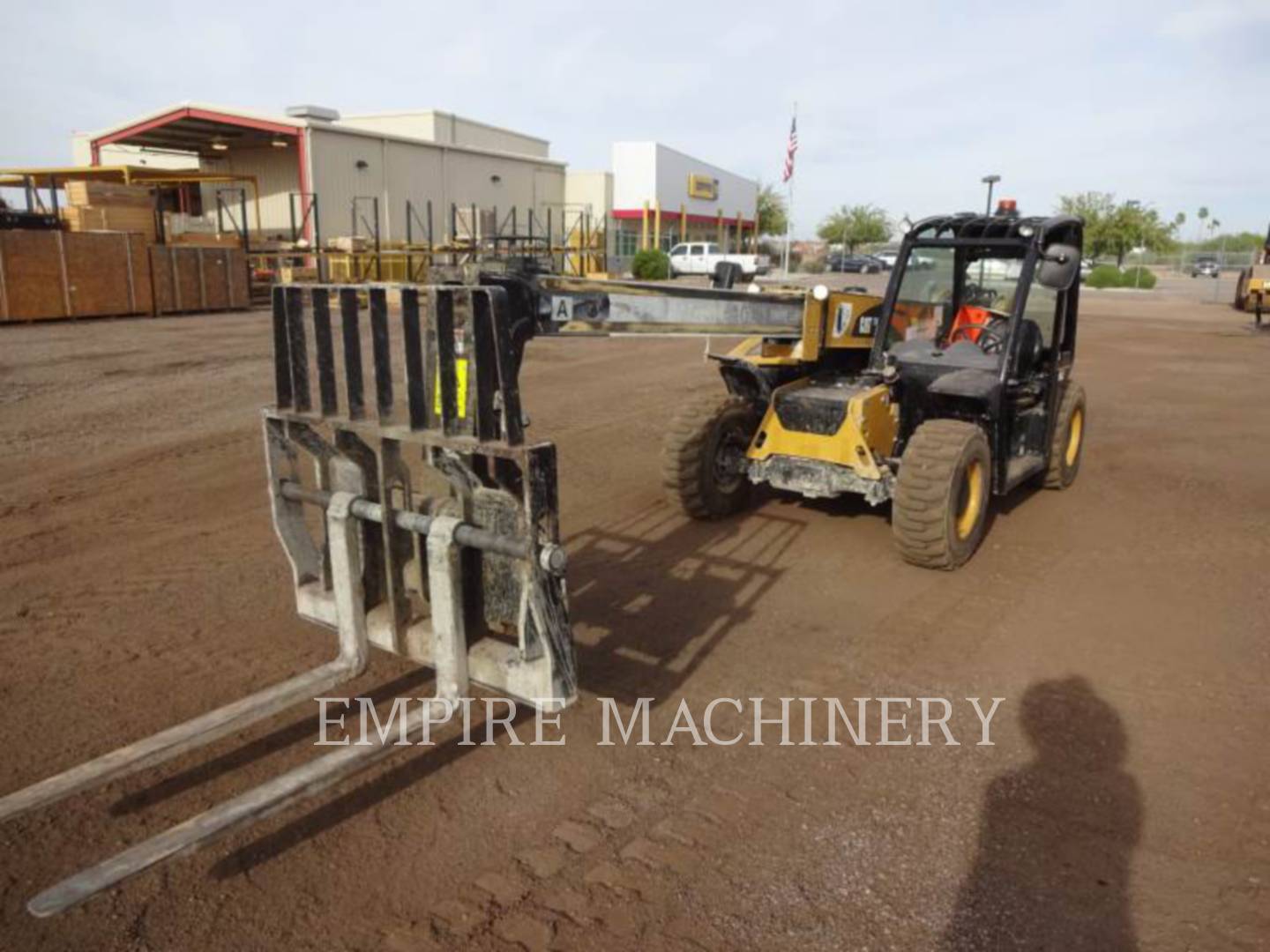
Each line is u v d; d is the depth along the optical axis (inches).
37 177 1023.0
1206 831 130.6
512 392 128.7
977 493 234.7
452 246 960.9
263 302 942.4
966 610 208.7
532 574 131.3
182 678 172.2
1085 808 135.8
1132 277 1697.8
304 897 116.6
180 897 116.6
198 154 1235.2
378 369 143.4
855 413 236.1
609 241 1721.2
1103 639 194.1
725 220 2186.3
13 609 203.2
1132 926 112.3
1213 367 625.9
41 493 291.4
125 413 409.1
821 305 240.7
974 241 244.4
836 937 110.4
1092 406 475.5
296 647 185.2
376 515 149.3
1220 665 182.4
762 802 137.1
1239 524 274.4
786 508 285.3
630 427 408.8
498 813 134.0
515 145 1705.2
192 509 276.4
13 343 614.9
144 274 798.5
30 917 113.1
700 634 195.9
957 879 120.6
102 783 124.7
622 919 113.3
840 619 203.9
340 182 1113.4
